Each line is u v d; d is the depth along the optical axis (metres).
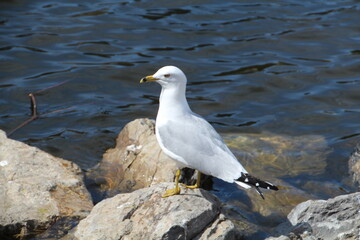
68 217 9.74
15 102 14.91
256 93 15.87
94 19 19.94
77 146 13.09
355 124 14.31
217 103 15.31
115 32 19.06
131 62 17.20
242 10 21.03
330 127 14.22
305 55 17.95
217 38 18.89
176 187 9.45
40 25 19.27
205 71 16.89
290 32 19.41
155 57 17.56
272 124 14.38
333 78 16.62
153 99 15.47
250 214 10.56
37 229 9.59
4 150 11.37
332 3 21.86
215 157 9.01
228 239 8.79
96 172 11.96
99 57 17.45
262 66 17.25
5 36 18.38
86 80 16.16
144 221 8.88
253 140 13.53
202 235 8.73
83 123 14.12
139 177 11.52
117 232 8.80
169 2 21.55
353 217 9.55
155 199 9.35
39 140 13.29
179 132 9.22
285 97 15.69
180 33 19.14
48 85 15.80
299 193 11.33
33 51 17.59
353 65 17.33
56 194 10.27
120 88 15.91
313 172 12.14
